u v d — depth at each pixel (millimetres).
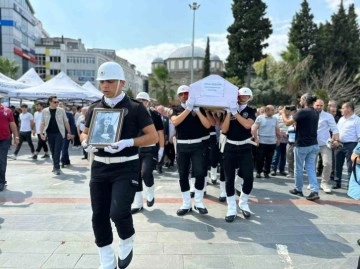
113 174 2943
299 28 40344
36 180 7469
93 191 3010
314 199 6043
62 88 15430
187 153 4996
